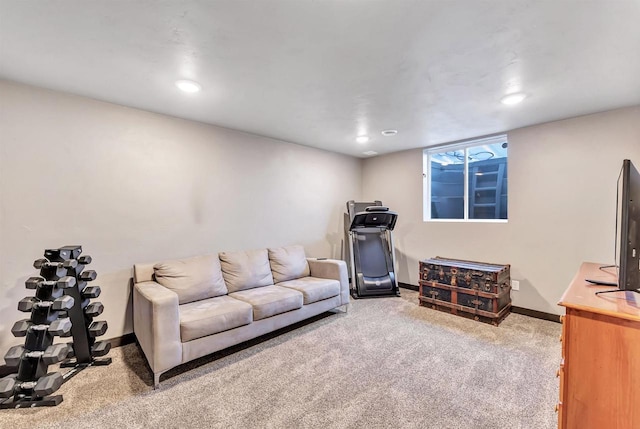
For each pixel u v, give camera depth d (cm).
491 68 202
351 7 140
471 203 406
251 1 136
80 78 217
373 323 319
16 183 222
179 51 181
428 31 160
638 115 270
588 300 132
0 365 215
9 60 191
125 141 273
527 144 335
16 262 222
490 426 165
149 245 287
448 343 269
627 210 138
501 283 322
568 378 127
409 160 454
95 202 257
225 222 343
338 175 478
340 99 257
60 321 196
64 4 138
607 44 170
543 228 326
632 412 114
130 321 275
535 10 142
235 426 167
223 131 341
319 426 167
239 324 247
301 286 319
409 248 455
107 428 165
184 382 210
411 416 174
